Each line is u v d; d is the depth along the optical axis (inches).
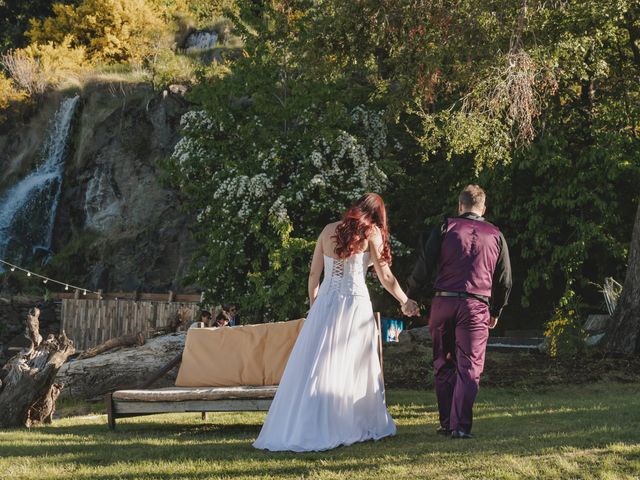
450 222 211.2
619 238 616.7
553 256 584.4
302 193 588.7
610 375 389.7
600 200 568.1
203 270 620.7
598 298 666.8
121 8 1169.4
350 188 615.8
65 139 1064.8
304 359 200.4
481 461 164.9
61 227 1024.9
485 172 595.8
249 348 270.7
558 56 489.4
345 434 194.5
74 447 206.7
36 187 1048.8
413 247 694.5
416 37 528.1
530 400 311.3
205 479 158.2
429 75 530.3
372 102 669.3
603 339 456.1
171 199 922.7
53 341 293.0
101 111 1024.9
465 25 499.8
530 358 440.1
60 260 944.9
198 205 646.5
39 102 1128.2
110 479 161.3
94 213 981.2
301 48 588.1
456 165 639.1
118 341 432.8
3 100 1119.6
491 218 627.8
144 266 896.9
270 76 618.8
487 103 476.7
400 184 652.1
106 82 1058.1
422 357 446.9
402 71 557.3
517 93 462.9
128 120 992.9
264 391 236.7
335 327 201.9
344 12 548.4
